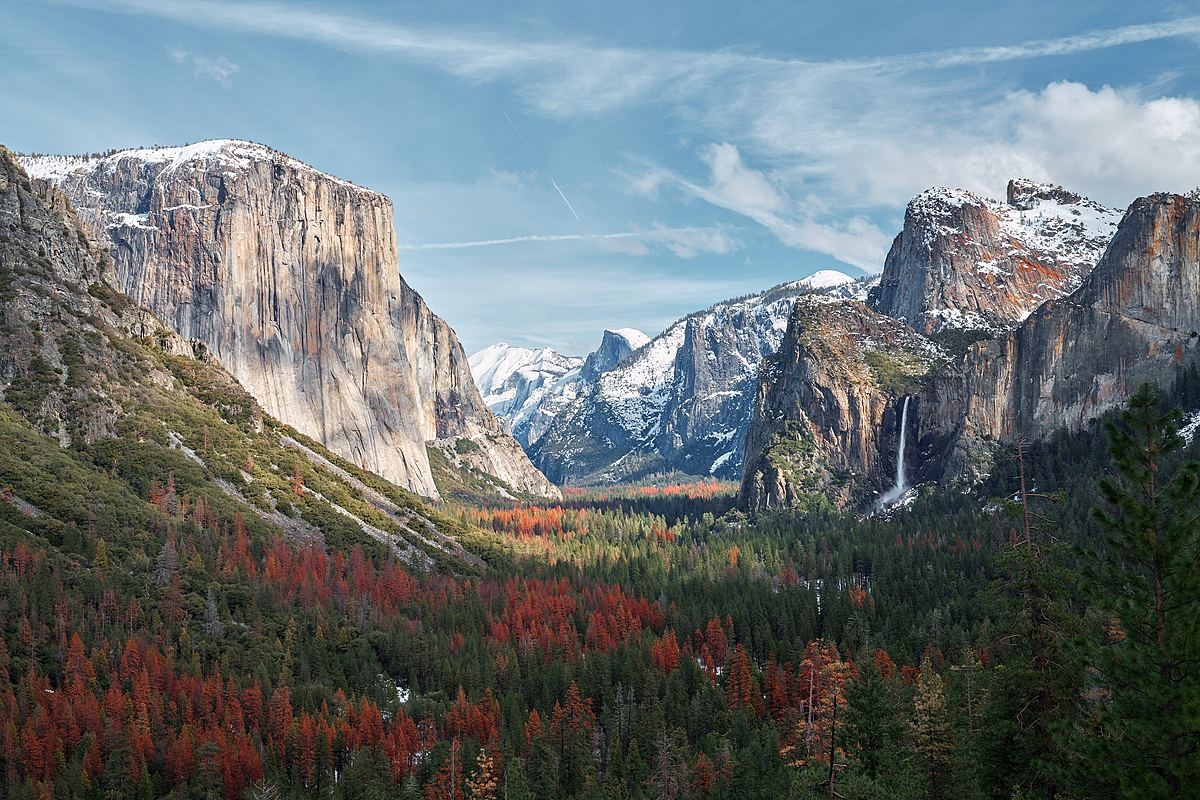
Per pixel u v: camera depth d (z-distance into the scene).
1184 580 52.19
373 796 140.25
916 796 88.38
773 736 140.50
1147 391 55.97
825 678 111.38
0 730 143.75
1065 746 56.84
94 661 165.62
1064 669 68.12
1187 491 53.81
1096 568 56.12
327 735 158.88
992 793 75.75
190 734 153.00
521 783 129.88
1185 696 49.94
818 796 91.94
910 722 98.00
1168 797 50.75
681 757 148.88
